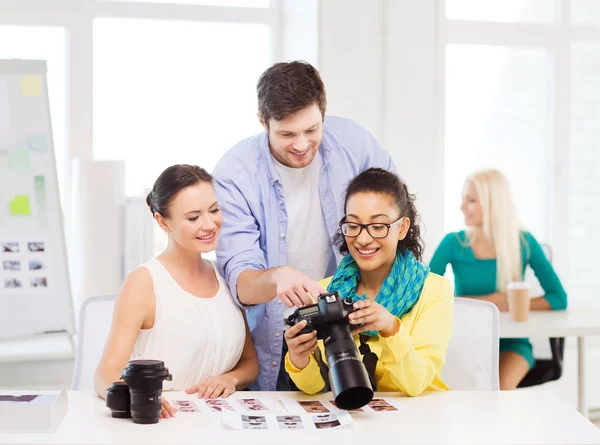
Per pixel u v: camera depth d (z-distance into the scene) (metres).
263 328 2.21
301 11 4.09
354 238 1.90
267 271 1.97
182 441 1.46
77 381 2.11
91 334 2.13
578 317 3.20
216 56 4.20
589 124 4.52
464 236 3.49
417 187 4.15
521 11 4.44
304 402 1.77
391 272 1.96
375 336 1.92
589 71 4.51
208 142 4.21
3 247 3.28
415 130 4.12
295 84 1.99
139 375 1.56
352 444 1.46
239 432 1.52
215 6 4.17
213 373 2.02
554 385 4.28
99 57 4.08
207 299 2.03
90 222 3.63
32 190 3.32
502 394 1.85
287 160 2.10
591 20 4.49
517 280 3.42
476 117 4.43
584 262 4.56
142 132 4.13
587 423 1.61
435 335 1.92
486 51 4.42
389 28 4.05
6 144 3.30
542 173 4.51
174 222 1.99
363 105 4.04
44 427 1.51
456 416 1.66
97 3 4.04
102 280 3.64
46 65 3.36
